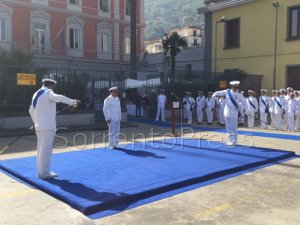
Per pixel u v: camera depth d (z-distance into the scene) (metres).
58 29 31.72
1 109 15.05
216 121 20.41
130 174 7.41
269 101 16.92
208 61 28.02
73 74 17.20
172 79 22.06
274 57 23.72
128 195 5.96
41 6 30.38
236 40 26.09
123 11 36.41
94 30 34.28
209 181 7.24
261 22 24.34
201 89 22.91
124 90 19.02
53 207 5.64
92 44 34.12
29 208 5.60
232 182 7.20
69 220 5.13
